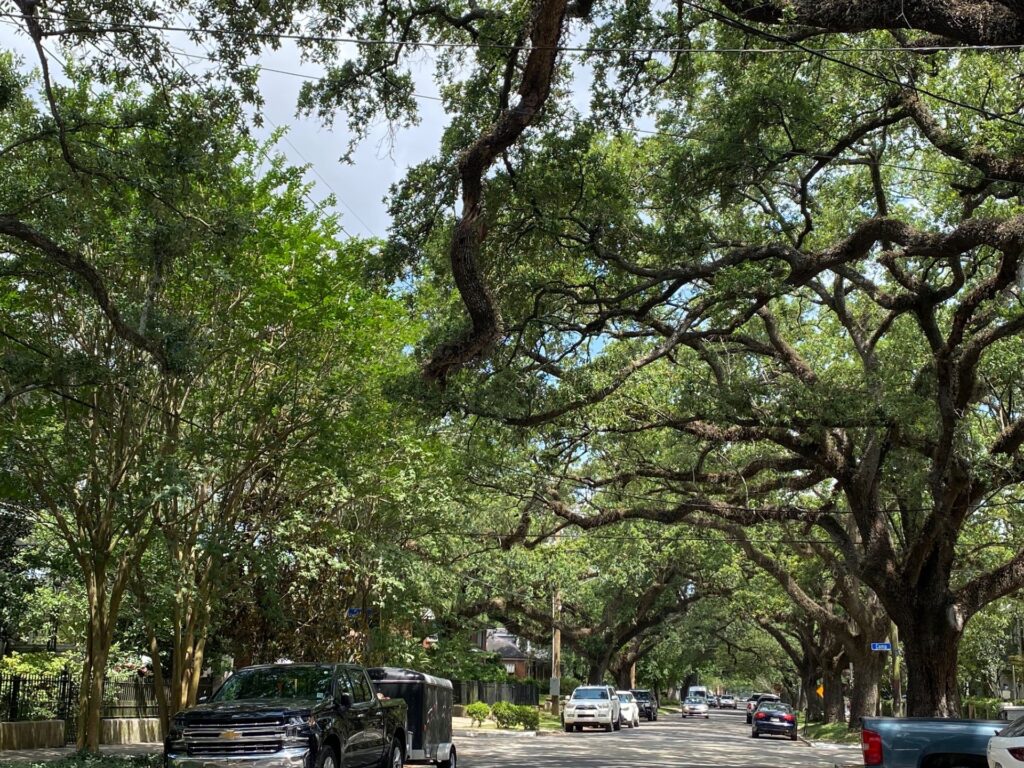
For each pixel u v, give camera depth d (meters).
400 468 22.28
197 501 20.23
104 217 15.21
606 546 41.94
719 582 50.75
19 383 14.09
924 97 18.48
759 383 19.69
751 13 12.00
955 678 21.84
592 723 42.94
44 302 17.06
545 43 11.84
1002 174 15.07
